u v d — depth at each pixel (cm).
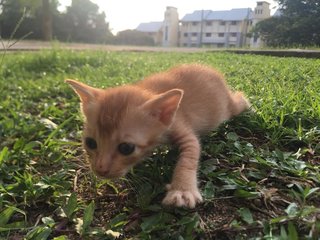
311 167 18
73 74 53
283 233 13
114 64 64
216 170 18
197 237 14
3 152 21
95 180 18
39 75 55
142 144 17
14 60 66
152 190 17
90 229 15
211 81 24
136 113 17
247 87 33
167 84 22
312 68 42
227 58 65
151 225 14
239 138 22
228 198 16
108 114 17
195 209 15
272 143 21
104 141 17
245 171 18
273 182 17
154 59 71
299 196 15
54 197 17
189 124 20
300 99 26
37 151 22
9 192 18
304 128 22
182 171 17
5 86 45
